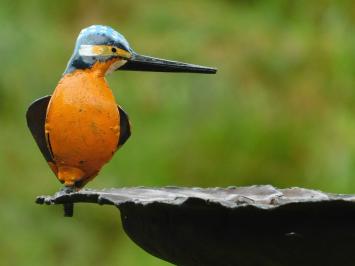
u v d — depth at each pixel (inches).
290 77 422.3
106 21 449.4
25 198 383.6
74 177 165.0
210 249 143.5
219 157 398.0
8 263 365.1
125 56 166.7
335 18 446.0
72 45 429.4
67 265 371.2
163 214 145.9
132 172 391.5
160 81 414.9
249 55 425.1
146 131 402.0
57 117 162.9
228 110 406.9
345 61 425.4
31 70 414.9
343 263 140.0
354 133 402.6
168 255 150.9
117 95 409.7
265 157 399.5
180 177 393.1
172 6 454.3
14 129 403.2
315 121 409.7
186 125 404.5
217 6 464.4
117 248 379.2
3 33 421.4
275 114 408.8
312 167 395.5
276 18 458.6
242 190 173.2
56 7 451.5
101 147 163.8
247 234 140.1
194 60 418.9
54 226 379.9
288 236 138.3
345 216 137.1
